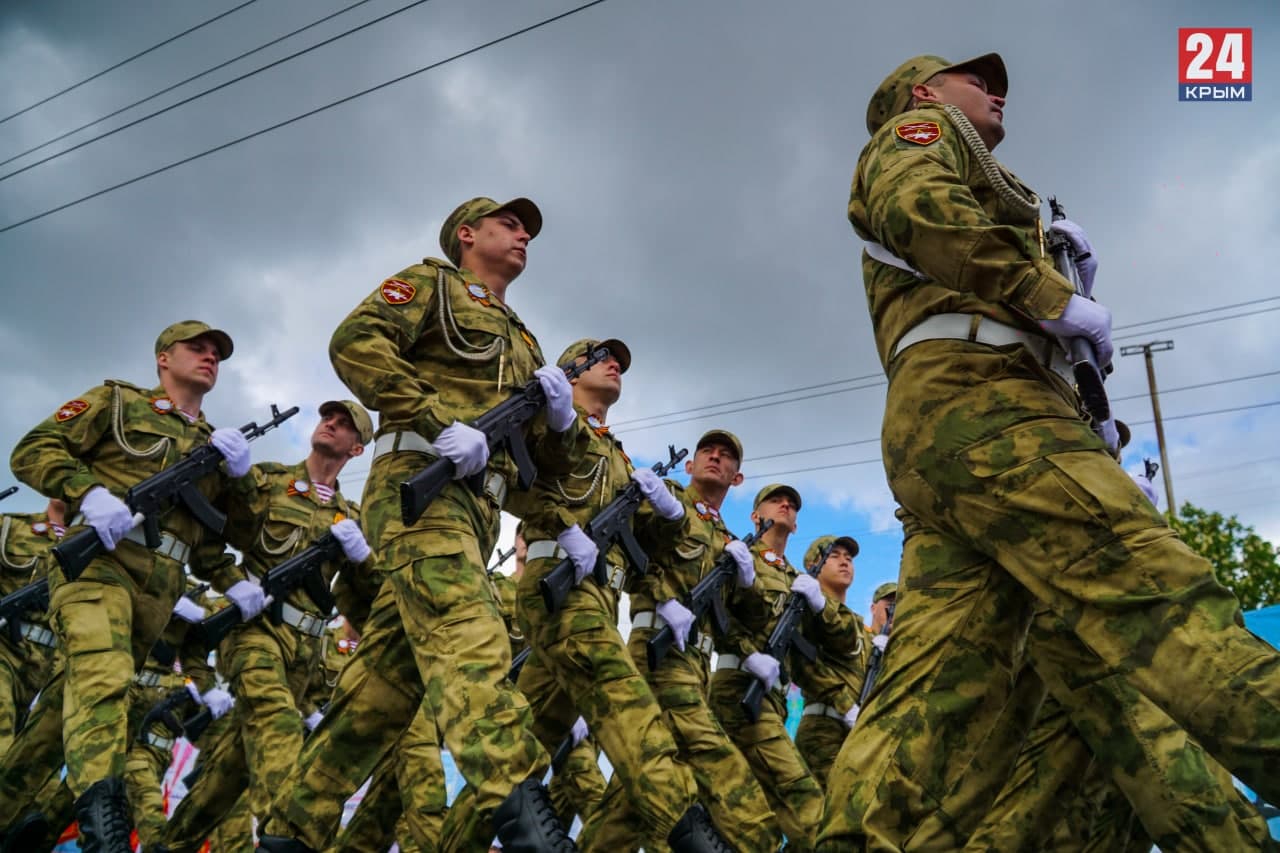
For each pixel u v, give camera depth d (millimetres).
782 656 7059
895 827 2631
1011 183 3025
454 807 4250
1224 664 2238
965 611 2725
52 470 5199
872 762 2688
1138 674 2354
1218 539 22375
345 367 4004
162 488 5320
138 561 5230
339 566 6781
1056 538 2486
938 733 2670
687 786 4566
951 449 2646
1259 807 4582
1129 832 3754
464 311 4379
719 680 6961
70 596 5004
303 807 4168
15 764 5488
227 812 6449
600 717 4766
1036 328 2709
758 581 7145
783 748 6629
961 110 3277
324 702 8734
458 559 3768
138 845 7801
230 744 6461
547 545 5051
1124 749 3189
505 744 3395
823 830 2701
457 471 3834
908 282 2863
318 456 7777
